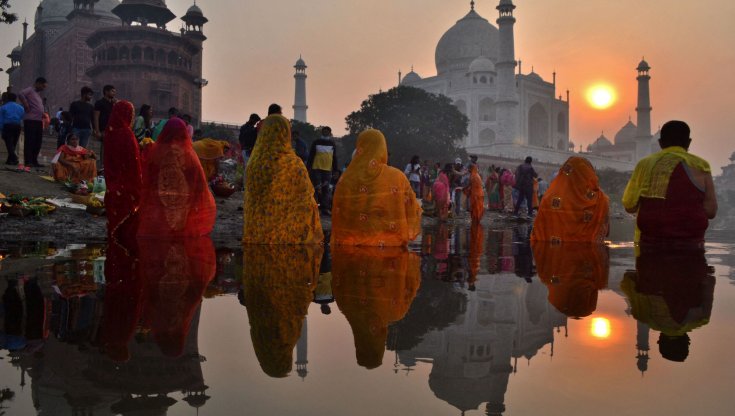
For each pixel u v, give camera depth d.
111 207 5.32
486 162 58.41
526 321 1.94
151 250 4.34
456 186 15.01
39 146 11.35
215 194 10.26
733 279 3.06
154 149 5.47
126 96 44.06
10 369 1.29
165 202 5.44
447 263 3.84
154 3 45.56
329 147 10.27
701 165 5.11
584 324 1.88
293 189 5.15
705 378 1.24
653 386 1.18
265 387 1.16
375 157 5.14
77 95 50.62
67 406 1.02
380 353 1.47
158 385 1.17
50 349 1.49
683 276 3.19
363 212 5.08
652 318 1.99
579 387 1.17
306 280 2.95
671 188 5.12
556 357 1.43
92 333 1.69
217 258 3.92
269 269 3.38
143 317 1.96
